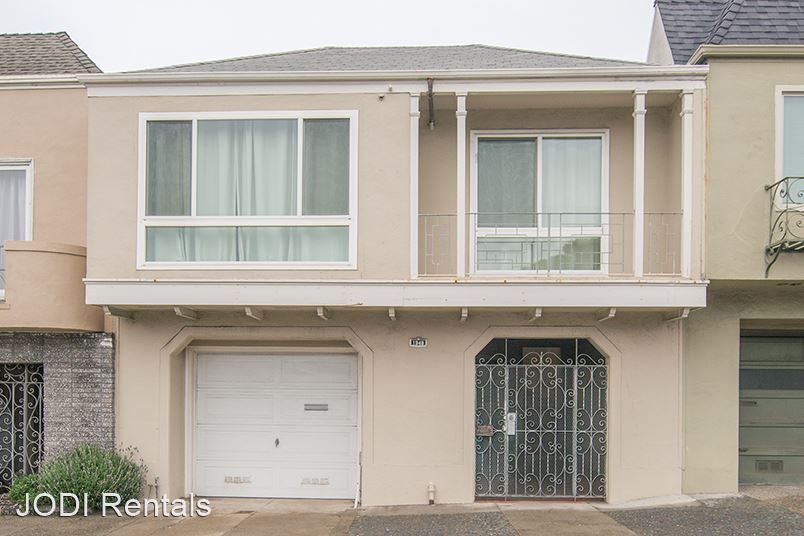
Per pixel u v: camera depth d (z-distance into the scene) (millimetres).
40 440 9188
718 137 8266
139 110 8516
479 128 9125
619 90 8312
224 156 8531
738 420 8883
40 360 9078
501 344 9102
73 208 9305
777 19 8664
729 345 8828
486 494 8883
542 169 9125
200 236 8484
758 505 8133
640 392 8711
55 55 10672
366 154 8328
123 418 8938
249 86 8469
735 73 8305
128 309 8648
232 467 9438
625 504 8469
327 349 9250
